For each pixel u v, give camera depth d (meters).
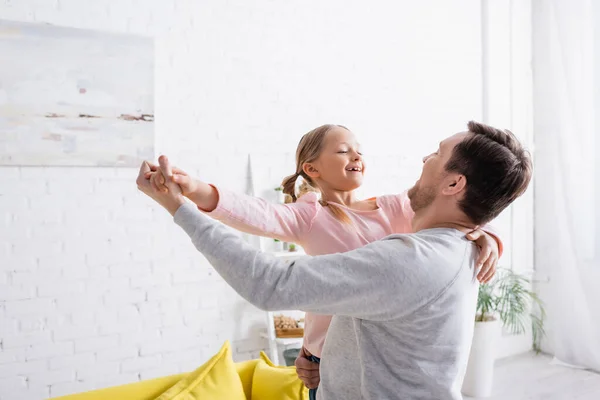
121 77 2.91
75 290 2.84
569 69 3.88
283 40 3.43
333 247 1.26
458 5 4.18
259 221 1.19
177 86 3.09
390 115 3.84
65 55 2.78
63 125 2.78
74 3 2.81
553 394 3.48
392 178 3.83
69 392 2.83
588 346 3.80
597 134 3.74
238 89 3.27
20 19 2.69
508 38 4.34
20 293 2.72
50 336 2.78
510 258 4.23
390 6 3.86
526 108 4.29
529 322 4.23
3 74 2.65
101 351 2.90
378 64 3.79
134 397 2.00
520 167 1.02
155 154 3.02
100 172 2.89
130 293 2.98
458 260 0.98
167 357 3.07
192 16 3.13
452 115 4.12
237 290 0.92
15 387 2.71
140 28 2.98
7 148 2.66
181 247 3.12
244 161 3.29
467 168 1.02
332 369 1.04
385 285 0.90
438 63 4.07
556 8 3.95
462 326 0.97
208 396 2.01
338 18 3.63
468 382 3.51
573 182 3.86
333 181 1.37
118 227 2.94
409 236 0.99
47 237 2.78
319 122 3.55
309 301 0.89
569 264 3.88
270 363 2.36
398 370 0.96
